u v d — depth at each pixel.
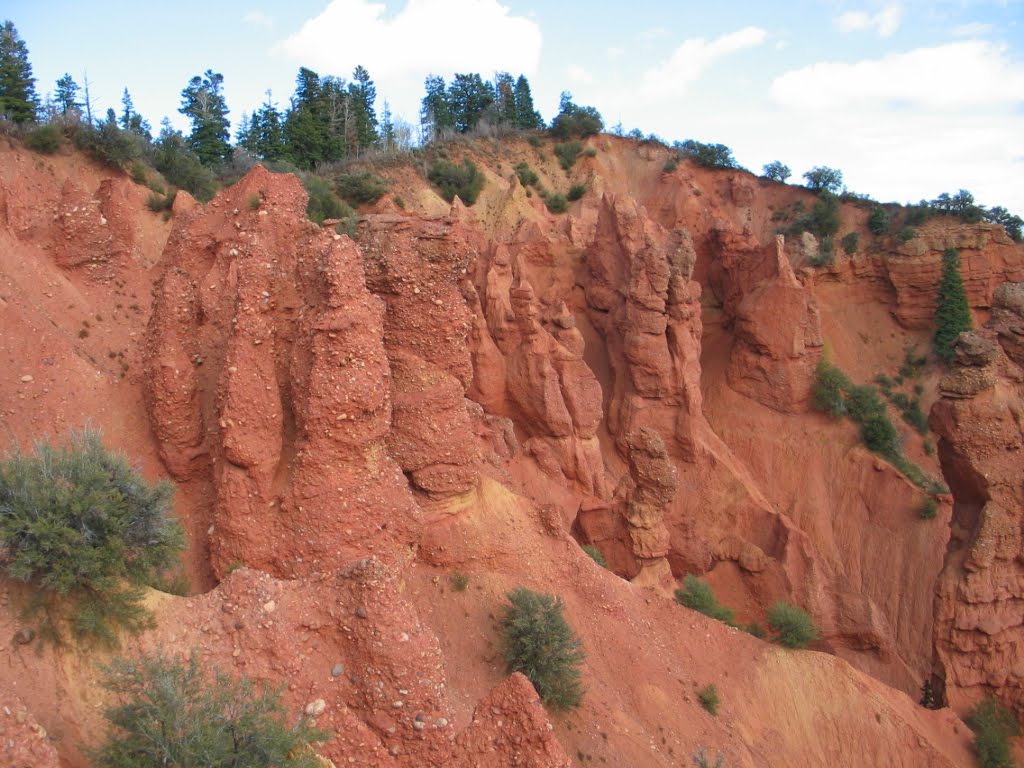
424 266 20.00
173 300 19.08
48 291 20.17
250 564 16.70
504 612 19.69
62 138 36.41
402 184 66.12
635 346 42.91
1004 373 26.11
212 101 66.12
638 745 18.52
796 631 24.06
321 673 13.41
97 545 12.32
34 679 11.05
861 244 61.34
